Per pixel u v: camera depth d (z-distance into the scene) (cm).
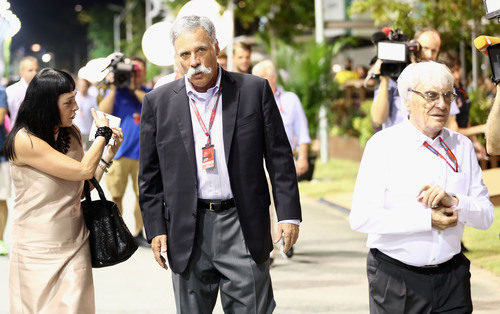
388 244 371
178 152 406
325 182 1434
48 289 427
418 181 369
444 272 370
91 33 7881
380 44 614
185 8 691
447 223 358
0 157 819
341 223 1026
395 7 1462
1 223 836
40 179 428
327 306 626
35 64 883
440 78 362
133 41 6122
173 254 412
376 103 629
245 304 415
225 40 686
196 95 406
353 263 786
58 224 430
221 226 409
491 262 738
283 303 636
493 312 593
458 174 371
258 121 407
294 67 1666
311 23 2959
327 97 1673
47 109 424
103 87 849
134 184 877
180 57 396
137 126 862
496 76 378
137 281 727
